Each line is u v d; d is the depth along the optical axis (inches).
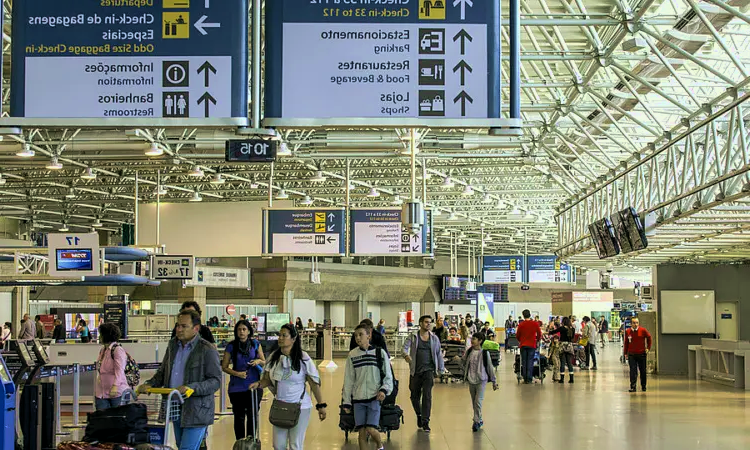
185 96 338.6
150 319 1282.0
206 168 1344.7
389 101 338.3
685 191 743.1
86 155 1106.7
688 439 545.3
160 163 1173.7
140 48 339.6
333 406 749.9
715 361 1029.8
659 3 689.6
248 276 1598.2
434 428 597.0
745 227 880.3
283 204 1167.0
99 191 1536.7
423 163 1170.0
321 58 339.9
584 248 1244.5
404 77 339.3
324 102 339.0
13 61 339.0
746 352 922.7
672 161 789.2
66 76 338.6
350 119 338.0
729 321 1189.7
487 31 340.8
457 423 624.4
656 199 868.0
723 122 802.2
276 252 1096.2
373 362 406.6
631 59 732.0
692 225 903.7
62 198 1637.6
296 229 1097.4
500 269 1939.0
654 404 759.7
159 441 322.3
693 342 1173.1
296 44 339.9
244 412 430.9
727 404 759.1
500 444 524.1
